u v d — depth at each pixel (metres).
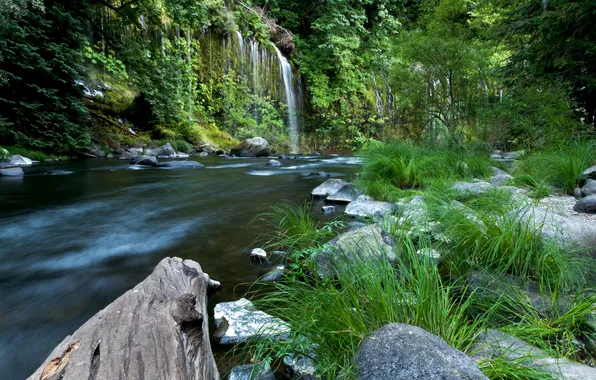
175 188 6.51
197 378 1.26
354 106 21.69
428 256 1.85
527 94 7.88
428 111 9.20
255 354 1.56
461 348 1.35
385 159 6.02
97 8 14.48
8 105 9.95
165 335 1.35
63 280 2.50
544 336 1.58
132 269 2.71
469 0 13.56
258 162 12.20
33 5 9.41
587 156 5.22
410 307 1.47
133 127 14.85
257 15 20.20
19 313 2.04
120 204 5.09
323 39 21.34
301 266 2.26
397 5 25.05
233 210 4.69
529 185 4.92
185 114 16.23
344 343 1.40
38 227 3.86
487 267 2.05
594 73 8.31
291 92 20.95
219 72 18.31
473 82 8.84
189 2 14.80
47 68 10.05
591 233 2.32
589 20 7.23
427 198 3.51
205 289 2.11
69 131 11.06
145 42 16.16
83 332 1.40
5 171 7.88
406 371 1.05
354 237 2.44
